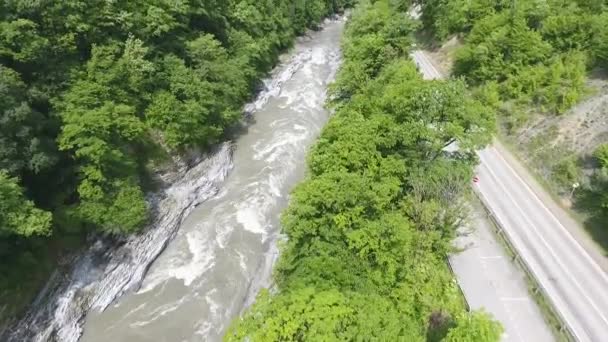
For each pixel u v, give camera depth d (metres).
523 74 51.72
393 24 60.84
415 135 32.31
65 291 32.66
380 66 55.22
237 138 54.50
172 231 39.97
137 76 42.47
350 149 31.48
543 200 38.81
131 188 37.16
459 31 73.69
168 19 49.22
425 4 89.31
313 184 27.73
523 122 47.38
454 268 31.05
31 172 33.72
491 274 30.75
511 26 56.34
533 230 35.25
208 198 44.78
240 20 68.06
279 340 17.47
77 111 35.53
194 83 48.44
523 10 57.78
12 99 30.50
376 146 33.16
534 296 29.16
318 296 19.62
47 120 34.56
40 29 36.97
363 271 25.33
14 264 30.45
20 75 34.47
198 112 46.47
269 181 46.47
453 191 31.98
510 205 38.00
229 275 35.72
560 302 28.81
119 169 37.22
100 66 39.62
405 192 32.34
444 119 34.28
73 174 36.12
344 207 26.42
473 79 58.78
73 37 38.72
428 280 27.41
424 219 28.94
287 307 18.84
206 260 37.06
